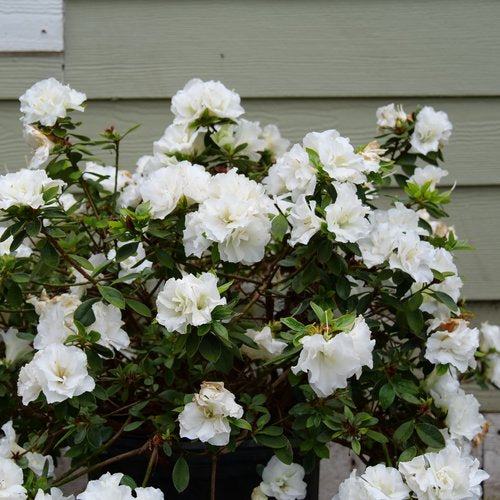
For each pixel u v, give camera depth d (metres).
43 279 2.08
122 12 2.66
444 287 1.92
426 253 1.79
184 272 2.00
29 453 1.80
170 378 1.89
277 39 2.69
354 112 2.72
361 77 2.71
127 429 1.80
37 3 2.64
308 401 1.80
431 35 2.70
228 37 2.68
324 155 1.72
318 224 1.69
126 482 1.67
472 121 2.72
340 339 1.52
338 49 2.70
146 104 2.69
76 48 2.66
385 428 1.95
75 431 1.78
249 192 1.74
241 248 1.72
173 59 2.68
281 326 1.98
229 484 1.91
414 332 1.90
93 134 2.68
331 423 1.77
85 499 1.58
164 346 1.89
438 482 1.66
